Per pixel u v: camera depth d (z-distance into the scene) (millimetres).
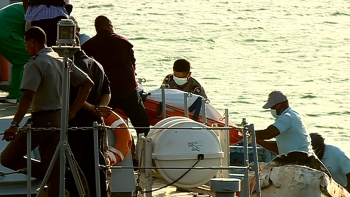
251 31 118125
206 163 19141
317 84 76125
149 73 75562
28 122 16891
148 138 18938
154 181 22188
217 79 77188
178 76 26938
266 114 58812
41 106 16750
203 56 92625
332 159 25516
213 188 17219
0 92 25922
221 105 63406
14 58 23281
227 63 88062
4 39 22750
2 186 19094
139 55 90188
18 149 16938
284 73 82562
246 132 17266
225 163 21328
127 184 20266
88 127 16734
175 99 25797
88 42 21641
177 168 17266
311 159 20562
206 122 24812
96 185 16281
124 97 21594
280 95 23484
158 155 18875
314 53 98562
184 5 149250
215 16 135625
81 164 17953
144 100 25734
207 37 109500
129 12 135625
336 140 52719
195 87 27109
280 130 22969
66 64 15320
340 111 62906
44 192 17484
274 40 109938
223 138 21375
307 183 20047
